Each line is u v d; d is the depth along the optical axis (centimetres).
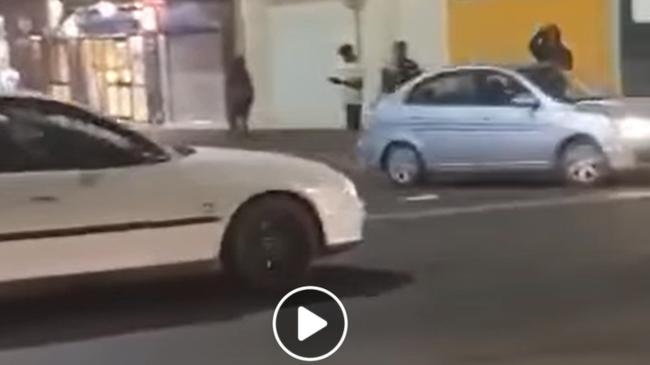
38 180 788
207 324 785
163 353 712
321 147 2228
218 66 2861
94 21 3231
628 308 792
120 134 828
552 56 2181
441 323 762
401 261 990
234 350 713
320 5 2598
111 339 752
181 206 824
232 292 880
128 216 808
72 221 793
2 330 784
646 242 1047
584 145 1495
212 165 845
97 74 3259
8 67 3406
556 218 1215
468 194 1475
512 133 1536
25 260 782
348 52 2477
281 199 859
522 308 799
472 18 2333
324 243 880
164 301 861
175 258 826
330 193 878
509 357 678
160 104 3041
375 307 812
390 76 2342
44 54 3438
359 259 1005
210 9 2875
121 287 912
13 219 777
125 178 812
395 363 672
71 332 774
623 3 2158
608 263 952
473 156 1566
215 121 2883
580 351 687
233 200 841
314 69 2625
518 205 1331
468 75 1587
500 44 2295
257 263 853
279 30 2703
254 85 2766
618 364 658
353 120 2473
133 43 3114
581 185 1500
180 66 2980
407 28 2428
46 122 811
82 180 799
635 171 1523
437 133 1588
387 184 1662
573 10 2206
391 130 1633
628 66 2162
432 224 1208
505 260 979
